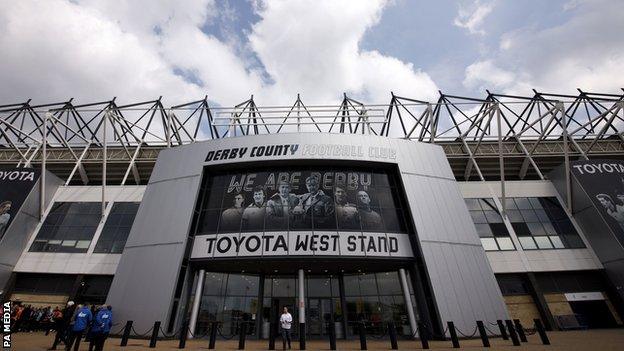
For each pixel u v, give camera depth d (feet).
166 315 66.95
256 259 71.92
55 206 104.17
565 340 58.34
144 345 56.24
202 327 73.41
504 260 89.81
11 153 132.16
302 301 70.85
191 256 75.46
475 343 59.21
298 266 76.95
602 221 88.17
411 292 74.90
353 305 78.13
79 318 44.75
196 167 85.76
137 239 78.89
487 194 103.71
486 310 70.13
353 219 77.00
